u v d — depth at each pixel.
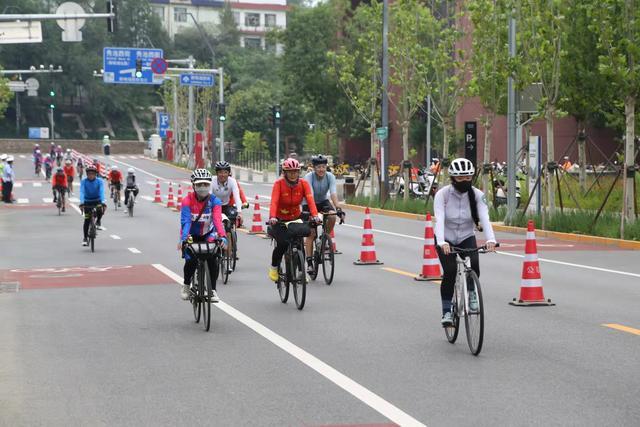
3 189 63.72
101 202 32.53
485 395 11.12
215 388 11.67
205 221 16.50
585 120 56.75
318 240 23.30
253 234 38.12
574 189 49.56
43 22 172.38
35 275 25.11
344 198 61.22
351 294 20.23
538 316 16.92
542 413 10.27
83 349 14.44
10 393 11.55
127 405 10.88
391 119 99.75
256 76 172.88
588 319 16.56
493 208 44.34
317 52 99.62
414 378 12.07
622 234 32.41
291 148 140.75
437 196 13.89
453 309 14.37
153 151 144.75
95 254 30.91
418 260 27.52
